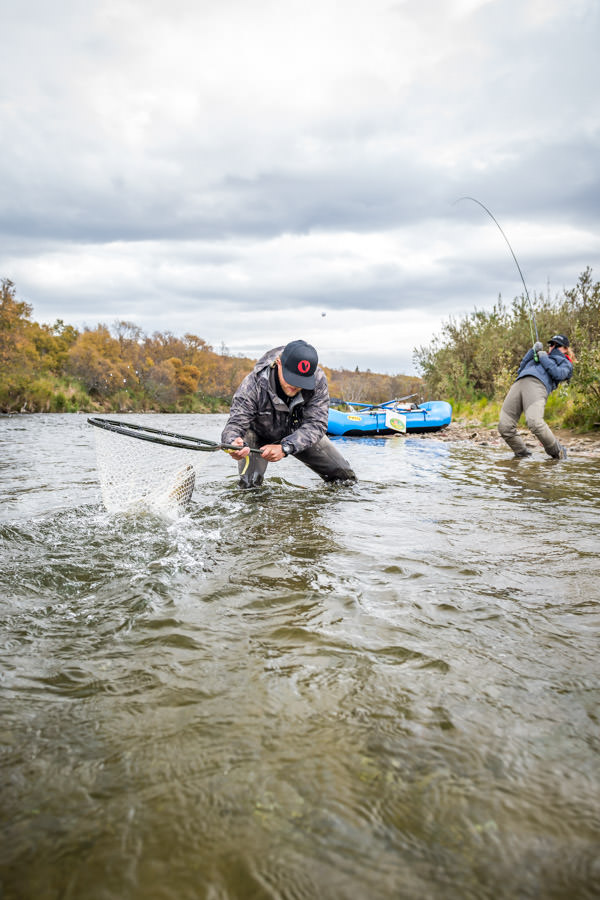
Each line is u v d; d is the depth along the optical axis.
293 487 5.01
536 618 2.13
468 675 1.72
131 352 59.03
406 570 2.68
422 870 1.02
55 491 4.73
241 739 1.40
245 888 0.98
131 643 1.92
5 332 28.97
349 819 1.14
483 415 13.38
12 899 0.96
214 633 2.00
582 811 1.17
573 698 1.60
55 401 31.16
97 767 1.29
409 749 1.36
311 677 1.70
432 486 5.05
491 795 1.21
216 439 11.01
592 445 7.90
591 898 0.96
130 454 3.85
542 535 3.31
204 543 3.12
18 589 2.39
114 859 1.04
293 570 2.67
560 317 13.79
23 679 1.68
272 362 4.69
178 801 1.19
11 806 1.17
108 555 2.86
